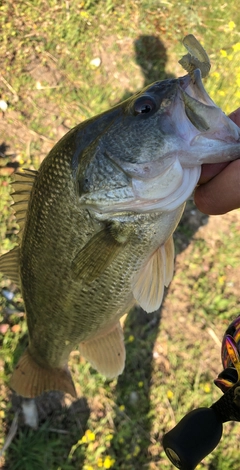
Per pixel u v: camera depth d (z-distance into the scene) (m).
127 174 0.20
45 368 0.32
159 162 0.19
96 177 0.20
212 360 0.45
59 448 0.40
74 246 0.22
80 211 0.21
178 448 0.20
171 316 0.45
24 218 0.25
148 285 0.23
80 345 0.30
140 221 0.21
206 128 0.18
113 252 0.21
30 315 0.28
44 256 0.23
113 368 0.29
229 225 0.49
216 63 0.52
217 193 0.19
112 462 0.40
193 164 0.19
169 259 0.24
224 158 0.19
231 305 0.46
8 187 0.45
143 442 0.41
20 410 0.40
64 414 0.41
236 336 0.22
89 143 0.21
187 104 0.19
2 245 0.43
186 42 0.19
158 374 0.44
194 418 0.21
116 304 0.24
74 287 0.23
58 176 0.22
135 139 0.20
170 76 0.53
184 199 0.20
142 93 0.20
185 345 0.45
